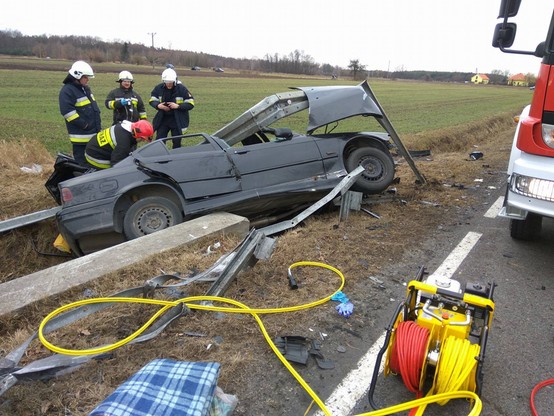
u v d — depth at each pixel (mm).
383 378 2895
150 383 2355
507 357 3145
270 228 5523
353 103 6320
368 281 4199
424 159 10852
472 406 2557
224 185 5590
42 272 4055
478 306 2621
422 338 2484
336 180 6102
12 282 3883
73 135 7113
